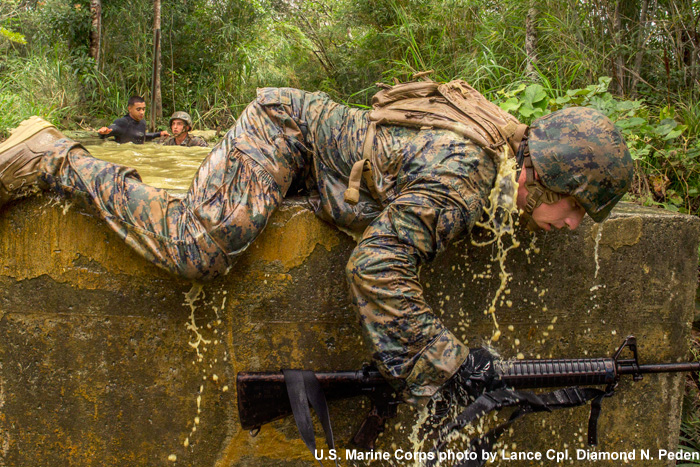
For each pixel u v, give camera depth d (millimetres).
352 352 1967
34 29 8977
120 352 1877
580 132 1604
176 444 1947
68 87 7922
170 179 2639
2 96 6449
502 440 2137
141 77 9148
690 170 3135
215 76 9531
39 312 1853
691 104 3711
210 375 1915
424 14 6914
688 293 2154
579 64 4250
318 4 10852
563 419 2178
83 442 1929
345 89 8758
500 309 2020
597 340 2123
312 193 1871
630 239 2057
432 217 1491
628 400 2199
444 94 1695
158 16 8203
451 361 1511
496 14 5895
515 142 1648
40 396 1900
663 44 4258
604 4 4410
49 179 1662
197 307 1862
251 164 1691
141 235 1622
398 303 1483
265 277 1873
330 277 1903
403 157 1611
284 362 1940
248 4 9781
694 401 2697
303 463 2021
